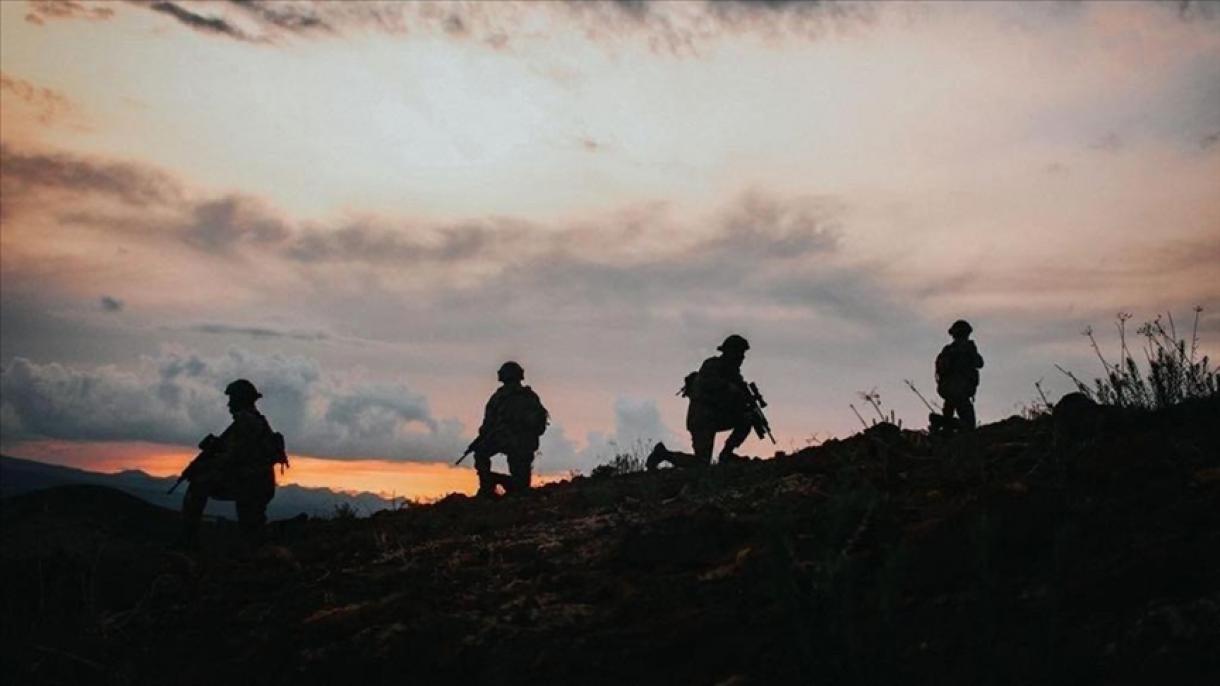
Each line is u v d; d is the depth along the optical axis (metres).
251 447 11.36
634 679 5.51
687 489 9.40
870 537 6.18
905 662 4.91
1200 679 4.38
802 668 4.82
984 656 4.75
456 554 8.40
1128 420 7.48
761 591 5.92
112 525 11.88
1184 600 4.91
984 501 6.12
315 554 9.40
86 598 8.74
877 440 8.84
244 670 6.70
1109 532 5.72
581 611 6.47
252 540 11.20
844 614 4.73
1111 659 4.64
